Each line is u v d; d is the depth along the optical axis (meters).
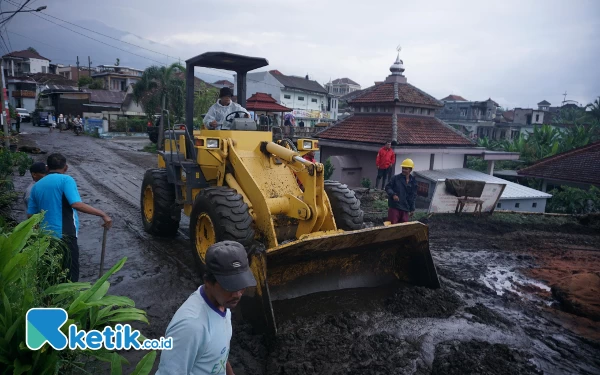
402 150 13.23
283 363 3.31
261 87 41.44
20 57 57.78
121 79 52.50
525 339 3.91
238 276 1.68
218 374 1.85
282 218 4.72
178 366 1.68
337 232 4.14
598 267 6.16
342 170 14.57
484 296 4.94
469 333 3.92
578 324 4.30
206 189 4.70
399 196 6.54
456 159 15.52
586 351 3.76
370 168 14.53
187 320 1.70
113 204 8.70
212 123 5.55
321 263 4.39
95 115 35.38
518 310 4.59
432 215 8.81
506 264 6.22
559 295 4.91
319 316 4.02
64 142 21.56
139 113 36.94
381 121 14.96
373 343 3.62
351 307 4.25
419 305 4.36
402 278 5.04
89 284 2.39
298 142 5.18
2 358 1.90
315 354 3.42
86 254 5.66
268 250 3.64
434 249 6.82
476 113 44.28
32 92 44.88
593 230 8.43
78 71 62.31
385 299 4.49
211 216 4.47
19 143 18.48
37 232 2.88
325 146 16.31
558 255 6.76
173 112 21.30
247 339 3.62
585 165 16.34
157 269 5.24
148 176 6.56
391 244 4.73
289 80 42.97
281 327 3.79
